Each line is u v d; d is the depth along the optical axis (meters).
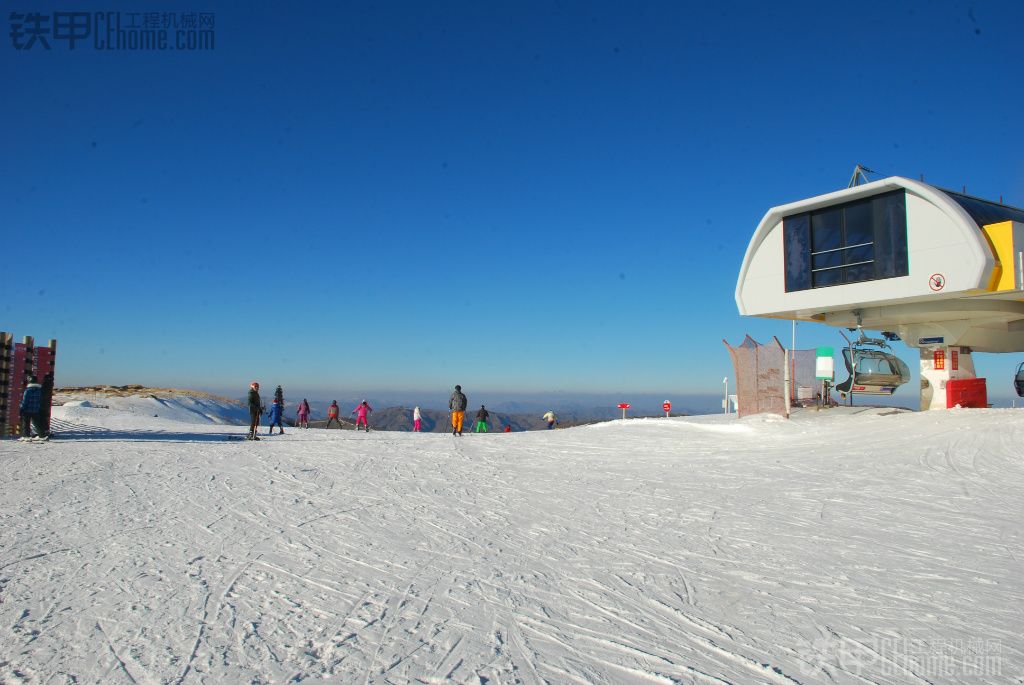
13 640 4.85
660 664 4.43
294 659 4.51
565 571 6.52
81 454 15.67
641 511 9.27
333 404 31.06
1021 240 15.68
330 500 10.25
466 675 4.27
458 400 22.22
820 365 21.58
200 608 5.52
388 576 6.39
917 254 16.66
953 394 19.64
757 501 9.79
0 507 9.62
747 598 5.72
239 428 28.30
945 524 8.20
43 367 20.89
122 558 7.00
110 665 4.43
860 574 6.31
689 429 20.25
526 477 12.48
